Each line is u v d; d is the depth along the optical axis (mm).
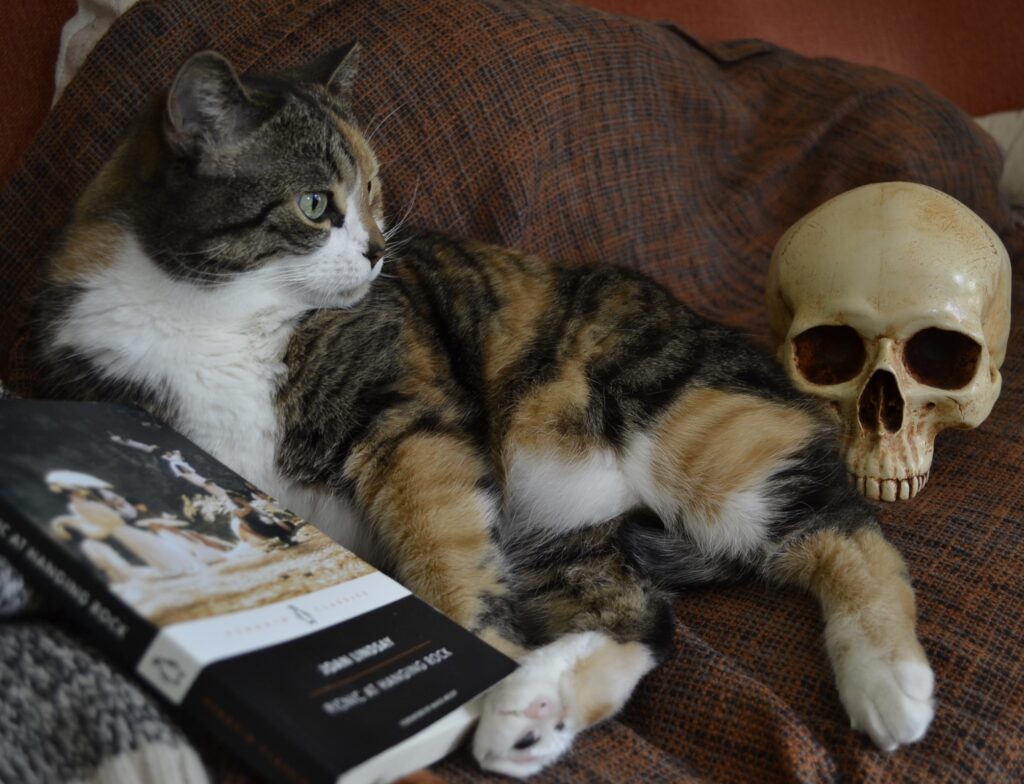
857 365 1427
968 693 1013
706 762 981
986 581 1149
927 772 934
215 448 1135
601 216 1789
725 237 2029
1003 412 1536
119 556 756
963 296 1326
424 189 1536
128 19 1387
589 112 1752
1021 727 982
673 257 1901
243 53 1437
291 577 854
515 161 1604
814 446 1275
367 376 1164
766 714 966
